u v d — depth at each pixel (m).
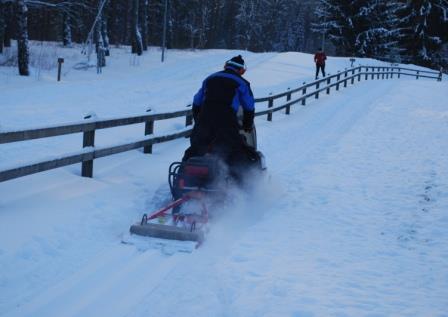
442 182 8.70
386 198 7.90
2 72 24.11
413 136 13.71
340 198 7.85
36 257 4.81
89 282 4.50
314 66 36.66
